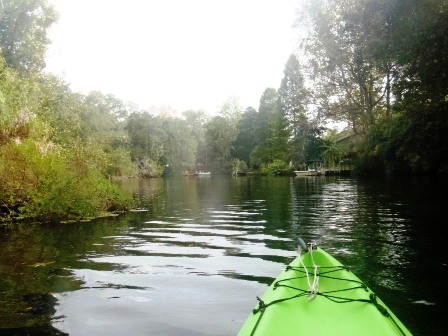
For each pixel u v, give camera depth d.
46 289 4.97
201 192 23.17
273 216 11.55
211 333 3.66
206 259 6.43
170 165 69.81
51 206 11.07
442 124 20.89
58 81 26.66
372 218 10.32
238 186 28.86
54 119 22.55
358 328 3.10
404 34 14.12
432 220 9.56
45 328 3.80
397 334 2.84
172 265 6.08
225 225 10.06
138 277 5.45
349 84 36.34
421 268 5.56
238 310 4.20
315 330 3.09
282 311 3.29
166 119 71.00
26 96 16.16
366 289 3.75
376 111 36.88
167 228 9.75
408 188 19.11
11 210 11.52
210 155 82.56
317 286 3.80
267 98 68.19
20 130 13.64
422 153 24.67
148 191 24.81
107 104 57.47
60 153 13.70
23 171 11.41
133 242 7.96
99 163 14.32
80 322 3.93
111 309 4.27
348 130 50.50
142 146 63.88
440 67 15.37
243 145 74.69
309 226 9.50
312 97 40.28
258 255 6.65
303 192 20.39
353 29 16.78
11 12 24.92
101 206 12.73
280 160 54.97
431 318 3.85
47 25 27.14
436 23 13.60
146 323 3.90
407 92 17.77
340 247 7.01
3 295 4.76
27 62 25.64
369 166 33.69
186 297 4.62
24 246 7.64
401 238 7.62
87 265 6.14
